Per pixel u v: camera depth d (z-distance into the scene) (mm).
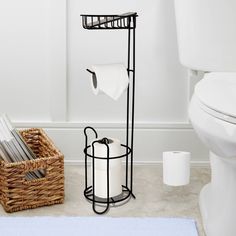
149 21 2059
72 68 2100
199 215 1757
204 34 1796
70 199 1842
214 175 1695
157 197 1875
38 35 2070
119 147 1798
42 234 1617
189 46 1832
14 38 2070
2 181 1727
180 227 1660
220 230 1574
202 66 1834
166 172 1852
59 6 2029
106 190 1791
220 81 1599
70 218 1703
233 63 1810
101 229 1647
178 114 2117
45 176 1772
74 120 2129
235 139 1326
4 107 2115
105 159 1757
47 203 1780
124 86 1672
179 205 1820
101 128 2119
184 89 2109
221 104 1387
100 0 2047
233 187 1552
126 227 1659
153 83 2107
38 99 2119
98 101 2119
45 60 2092
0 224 1661
